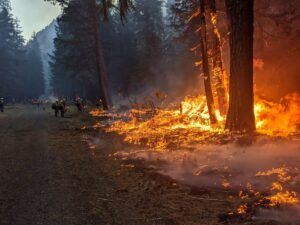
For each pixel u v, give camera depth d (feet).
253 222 16.57
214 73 52.37
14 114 128.67
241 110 37.37
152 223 17.78
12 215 19.83
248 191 20.72
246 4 37.09
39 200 22.35
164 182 24.39
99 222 18.25
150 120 61.46
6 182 27.37
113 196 22.52
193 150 32.24
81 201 21.80
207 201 20.17
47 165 33.42
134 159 32.89
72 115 109.70
